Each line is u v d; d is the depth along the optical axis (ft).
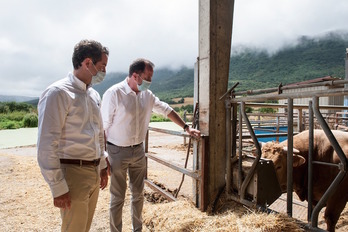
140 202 9.59
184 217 9.67
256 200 8.87
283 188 9.77
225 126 10.59
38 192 15.14
